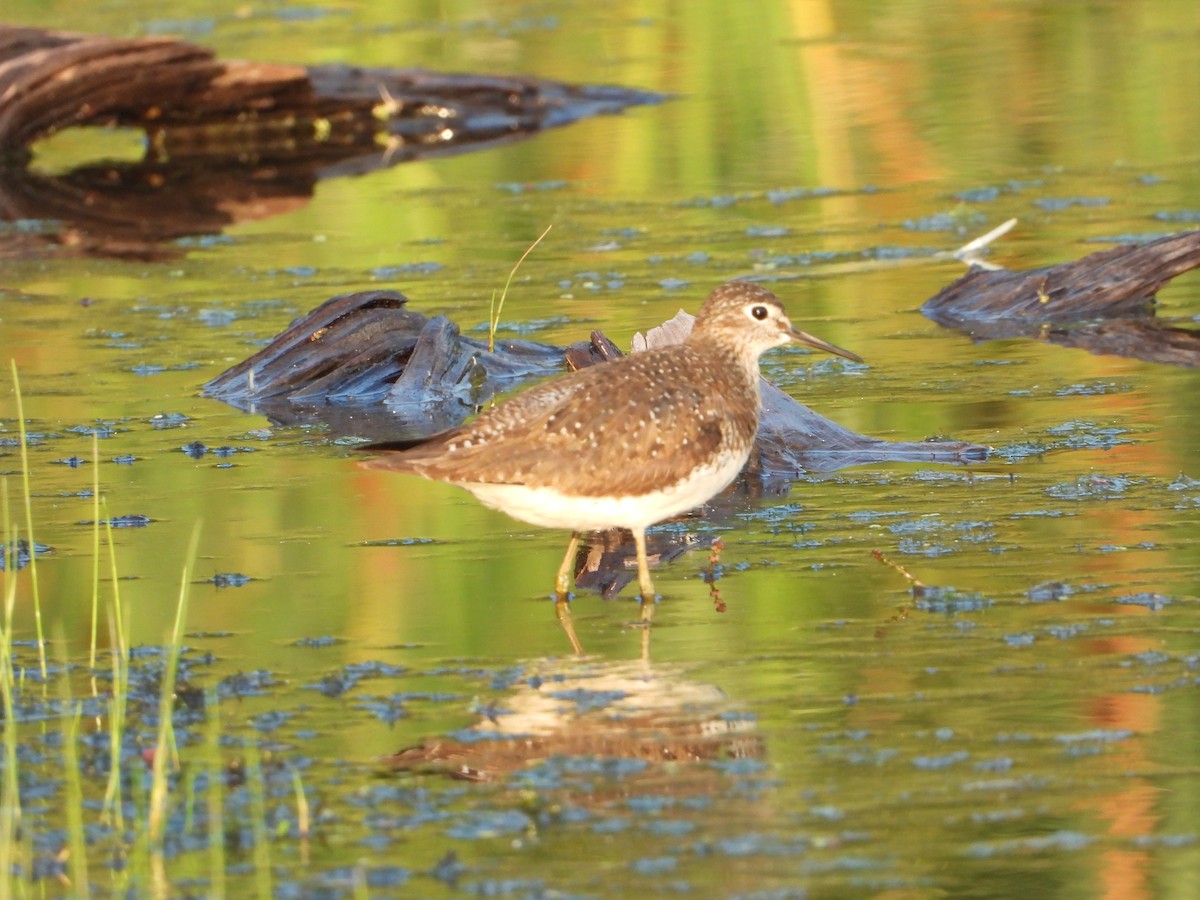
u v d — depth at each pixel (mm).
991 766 8250
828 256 21062
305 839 7801
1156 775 8117
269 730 8930
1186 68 30391
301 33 36750
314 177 27156
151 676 9734
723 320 11711
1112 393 15180
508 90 30156
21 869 7645
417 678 9594
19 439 15016
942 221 22594
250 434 15242
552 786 8219
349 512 12875
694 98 30812
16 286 21109
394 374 17172
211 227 24203
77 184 26922
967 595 10477
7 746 8695
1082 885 7234
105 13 39156
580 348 15125
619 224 23359
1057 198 23344
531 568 11547
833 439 13992
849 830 7723
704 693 9234
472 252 22125
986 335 17547
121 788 8398
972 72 31406
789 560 11398
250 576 11430
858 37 34812
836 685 9266
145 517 12758
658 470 10672
